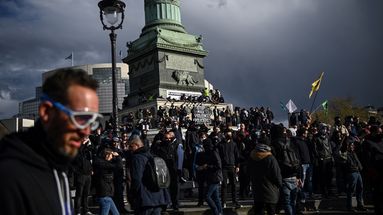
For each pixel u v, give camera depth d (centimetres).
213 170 1438
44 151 276
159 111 3731
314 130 2050
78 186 1450
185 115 3809
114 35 1944
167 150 1606
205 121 3962
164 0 4869
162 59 4556
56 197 274
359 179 1684
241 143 2039
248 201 1919
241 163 1966
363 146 1404
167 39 4616
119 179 1569
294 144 1748
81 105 282
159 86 4466
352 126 2475
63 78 283
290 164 1269
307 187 1775
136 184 973
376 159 1345
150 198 970
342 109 9494
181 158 1967
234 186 1728
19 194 253
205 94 4512
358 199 1694
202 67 4838
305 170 1730
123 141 1862
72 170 1406
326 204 1781
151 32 4688
